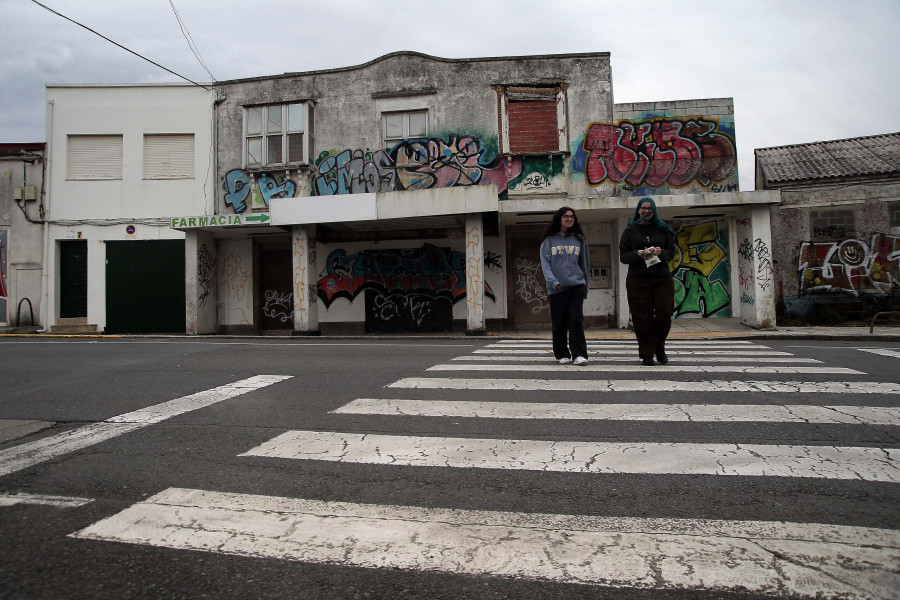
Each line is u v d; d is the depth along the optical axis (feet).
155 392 18.54
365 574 7.25
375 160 55.72
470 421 14.24
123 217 59.88
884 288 49.55
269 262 58.75
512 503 9.28
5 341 43.70
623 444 12.12
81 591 7.00
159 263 57.06
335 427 13.94
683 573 7.04
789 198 51.31
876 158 52.13
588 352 27.78
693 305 52.85
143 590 7.00
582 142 52.65
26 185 60.59
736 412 14.49
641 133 52.26
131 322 57.06
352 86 56.39
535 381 19.27
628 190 52.13
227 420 14.79
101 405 16.79
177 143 59.88
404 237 55.42
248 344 35.83
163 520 8.89
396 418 14.67
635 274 22.11
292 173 56.85
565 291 23.07
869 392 16.60
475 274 45.32
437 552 7.74
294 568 7.43
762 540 7.80
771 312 45.78
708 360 23.72
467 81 54.39
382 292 55.83
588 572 7.14
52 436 13.62
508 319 53.88
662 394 16.78
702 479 10.08
